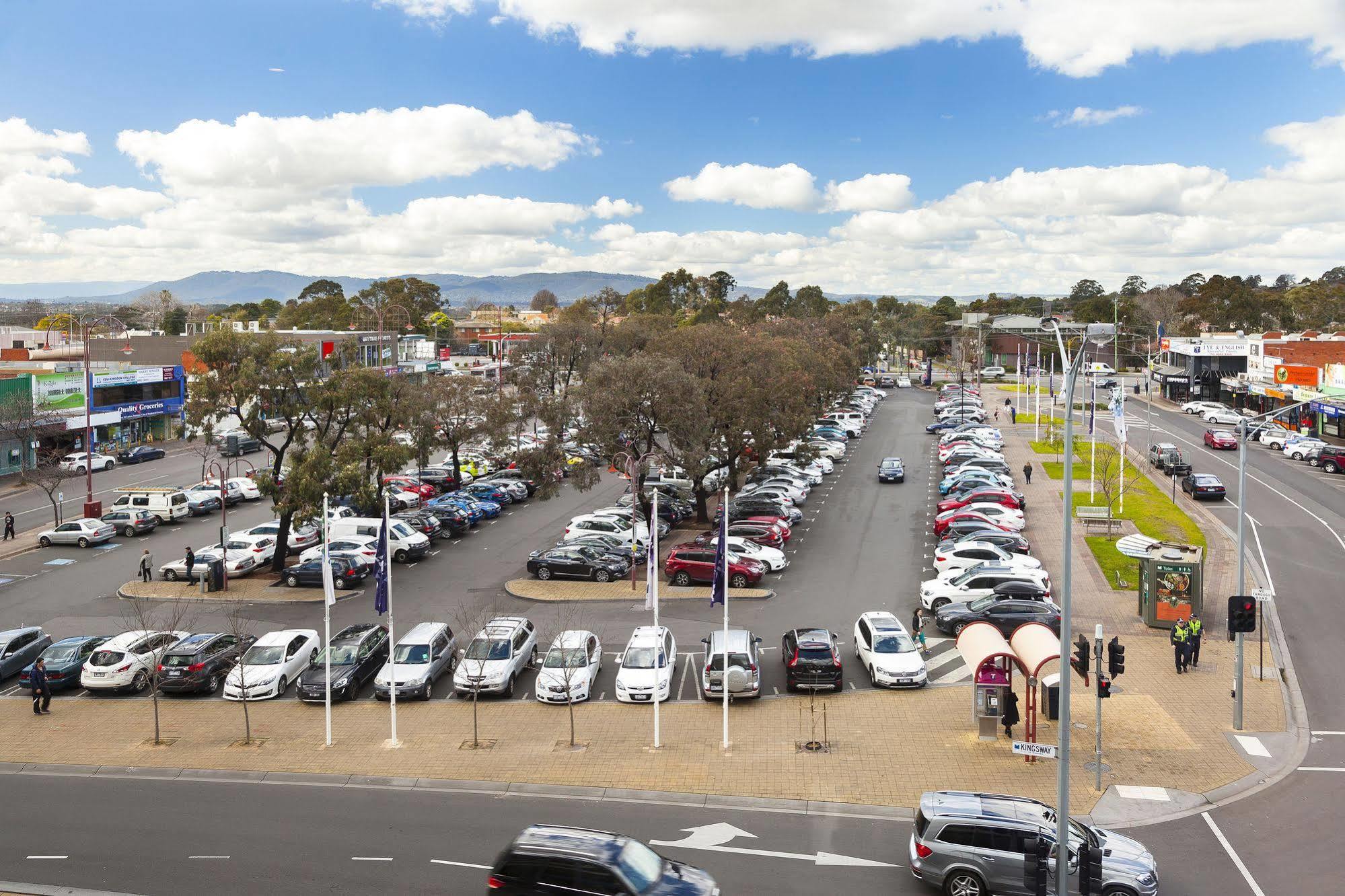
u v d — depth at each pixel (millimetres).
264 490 44031
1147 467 68875
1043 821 18188
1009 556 40125
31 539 52969
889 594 40062
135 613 39625
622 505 56156
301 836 21078
